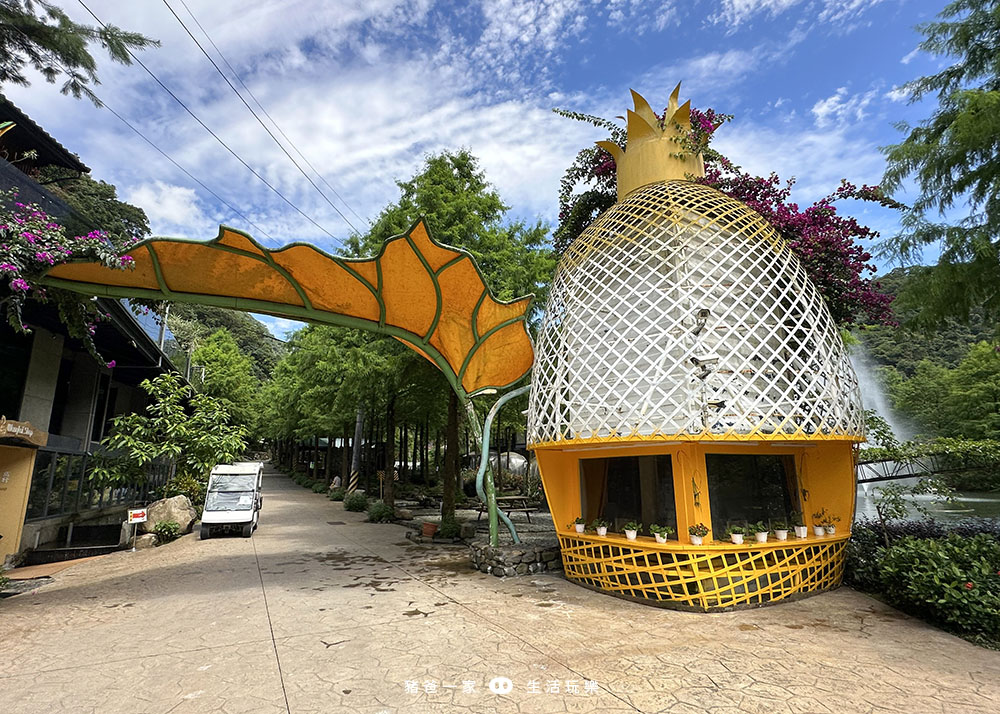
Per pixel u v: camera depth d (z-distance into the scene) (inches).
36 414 474.6
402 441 1294.3
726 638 213.2
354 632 227.5
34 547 464.8
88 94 431.2
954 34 269.6
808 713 149.6
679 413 252.4
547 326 335.3
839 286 367.2
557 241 494.9
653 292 279.0
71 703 159.9
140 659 197.8
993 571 229.1
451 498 541.3
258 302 342.6
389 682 173.8
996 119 231.1
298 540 516.1
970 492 574.6
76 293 326.3
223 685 172.7
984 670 179.6
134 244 280.2
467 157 566.3
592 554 303.6
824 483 302.4
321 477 1533.0
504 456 1127.0
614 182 445.4
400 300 355.9
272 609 266.7
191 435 577.9
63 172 709.3
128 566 402.3
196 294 329.7
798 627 226.4
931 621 233.0
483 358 404.2
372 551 450.9
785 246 307.0
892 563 251.4
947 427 946.1
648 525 285.4
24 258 257.4
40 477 481.4
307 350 836.6
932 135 275.7
